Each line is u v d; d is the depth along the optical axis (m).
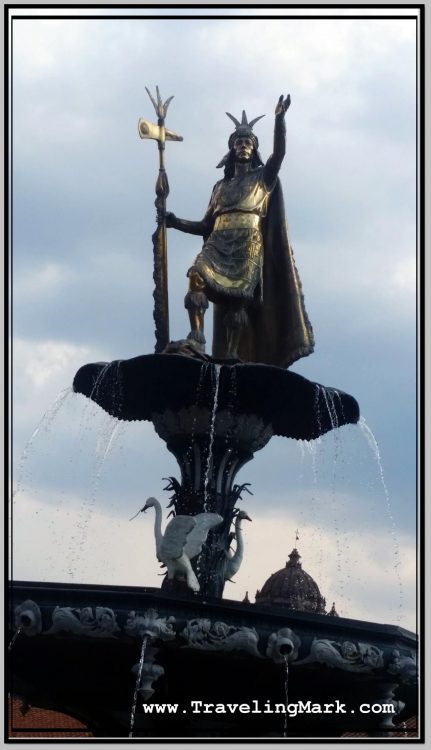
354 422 26.64
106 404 26.34
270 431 26.20
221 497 25.69
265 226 27.28
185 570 23.05
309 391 25.50
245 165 27.42
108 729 24.88
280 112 26.52
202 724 24.17
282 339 27.36
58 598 21.89
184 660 22.72
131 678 23.52
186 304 25.92
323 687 23.97
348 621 22.97
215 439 25.70
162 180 27.09
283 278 27.31
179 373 25.06
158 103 27.36
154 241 27.05
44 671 23.67
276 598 28.31
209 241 26.72
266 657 22.36
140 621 21.61
